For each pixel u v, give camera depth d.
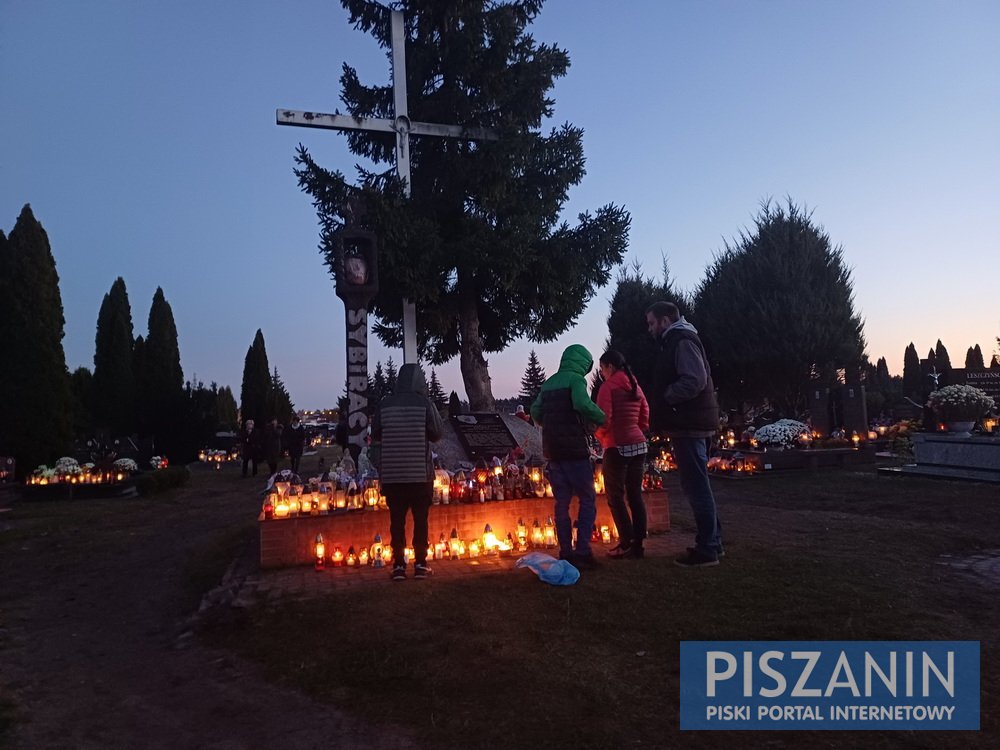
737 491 14.00
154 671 4.85
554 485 6.47
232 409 57.75
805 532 8.43
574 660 4.34
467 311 15.31
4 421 20.73
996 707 3.66
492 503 7.43
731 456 18.06
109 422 31.59
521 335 16.80
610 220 15.24
